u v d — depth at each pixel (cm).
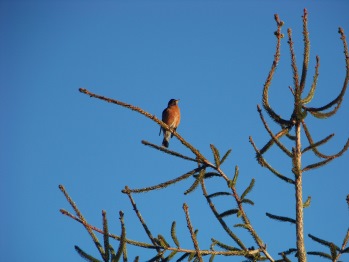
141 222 994
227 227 1024
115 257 834
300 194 1021
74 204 888
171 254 949
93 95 1008
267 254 1005
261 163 1038
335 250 973
